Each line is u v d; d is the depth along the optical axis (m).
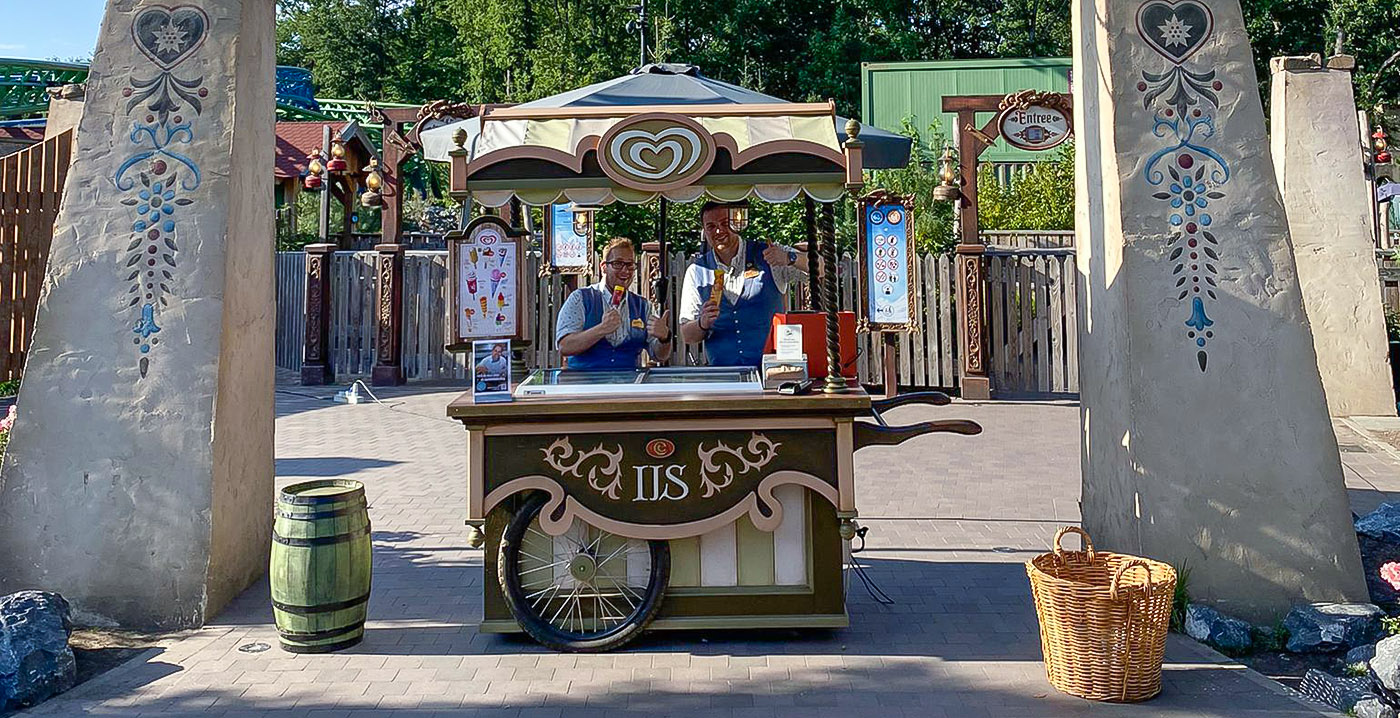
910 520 7.24
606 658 4.68
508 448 4.71
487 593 4.84
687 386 4.95
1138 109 5.41
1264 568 5.12
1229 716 4.05
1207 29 5.43
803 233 14.09
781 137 4.83
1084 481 6.16
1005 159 20.50
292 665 4.62
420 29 40.66
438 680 4.43
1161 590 4.13
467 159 4.75
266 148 5.94
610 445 4.73
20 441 5.22
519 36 27.61
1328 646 4.71
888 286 9.31
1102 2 5.52
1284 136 11.27
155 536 5.18
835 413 4.71
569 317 5.69
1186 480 5.17
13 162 10.45
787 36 32.38
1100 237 5.70
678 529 4.70
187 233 5.32
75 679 4.42
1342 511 5.14
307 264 14.45
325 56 41.66
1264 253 5.29
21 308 10.51
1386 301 13.48
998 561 6.22
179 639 4.97
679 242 14.75
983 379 12.81
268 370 6.06
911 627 5.07
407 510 7.52
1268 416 5.19
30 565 5.17
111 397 5.25
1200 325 5.25
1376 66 25.45
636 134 4.69
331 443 10.15
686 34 30.48
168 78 5.42
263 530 6.02
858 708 4.11
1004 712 4.07
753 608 4.82
